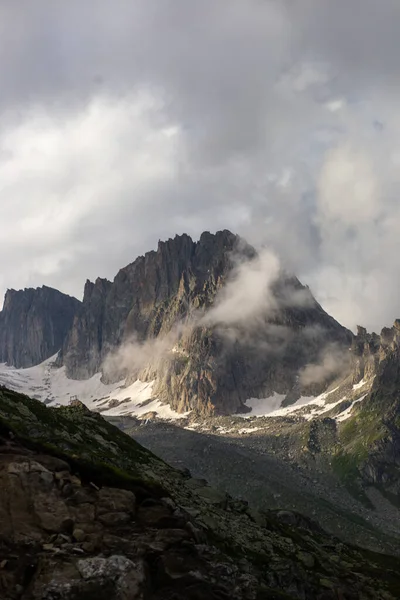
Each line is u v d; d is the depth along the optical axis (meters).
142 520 62.09
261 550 87.88
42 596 50.81
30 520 57.78
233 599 57.59
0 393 99.06
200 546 62.00
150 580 55.47
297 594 81.12
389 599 93.00
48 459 64.62
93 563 53.75
